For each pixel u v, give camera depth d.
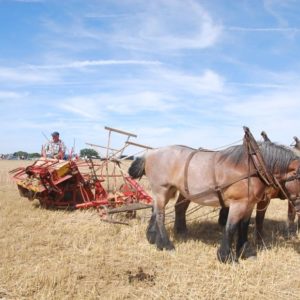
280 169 7.57
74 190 12.42
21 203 13.62
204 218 11.71
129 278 6.63
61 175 11.91
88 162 12.81
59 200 12.38
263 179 7.43
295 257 8.06
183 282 6.50
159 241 8.41
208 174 7.89
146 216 11.21
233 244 8.76
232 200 7.64
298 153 7.99
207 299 5.93
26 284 6.20
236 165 7.57
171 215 11.75
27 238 9.04
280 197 8.80
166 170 8.57
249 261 7.78
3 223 10.38
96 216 11.29
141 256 7.92
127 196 11.73
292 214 9.80
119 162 12.57
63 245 8.48
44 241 8.70
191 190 8.15
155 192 8.80
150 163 8.92
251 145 7.46
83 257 7.71
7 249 8.10
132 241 8.92
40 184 12.05
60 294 5.91
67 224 10.34
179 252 8.20
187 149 8.63
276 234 10.11
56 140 14.65
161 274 6.92
